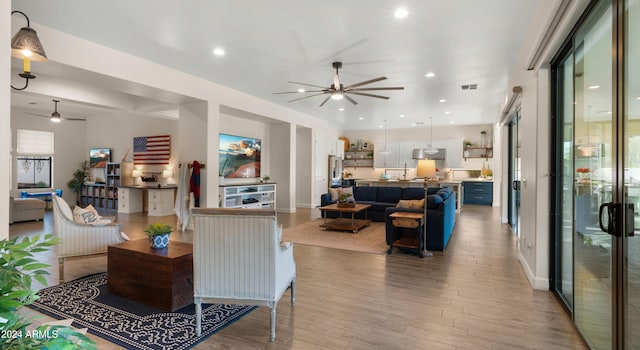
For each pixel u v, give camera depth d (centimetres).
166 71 516
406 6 325
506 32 381
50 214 839
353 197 808
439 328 253
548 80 329
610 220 186
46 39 375
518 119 573
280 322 262
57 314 273
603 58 210
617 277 182
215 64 504
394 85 618
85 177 1032
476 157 1168
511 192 718
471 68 512
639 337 165
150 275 291
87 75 434
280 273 247
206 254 238
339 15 344
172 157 885
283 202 918
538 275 335
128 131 961
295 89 659
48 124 969
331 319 267
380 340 235
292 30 381
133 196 880
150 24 369
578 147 260
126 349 223
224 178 803
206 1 318
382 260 438
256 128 900
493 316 273
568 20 237
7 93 166
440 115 963
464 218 812
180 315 273
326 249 493
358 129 1316
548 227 331
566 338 239
